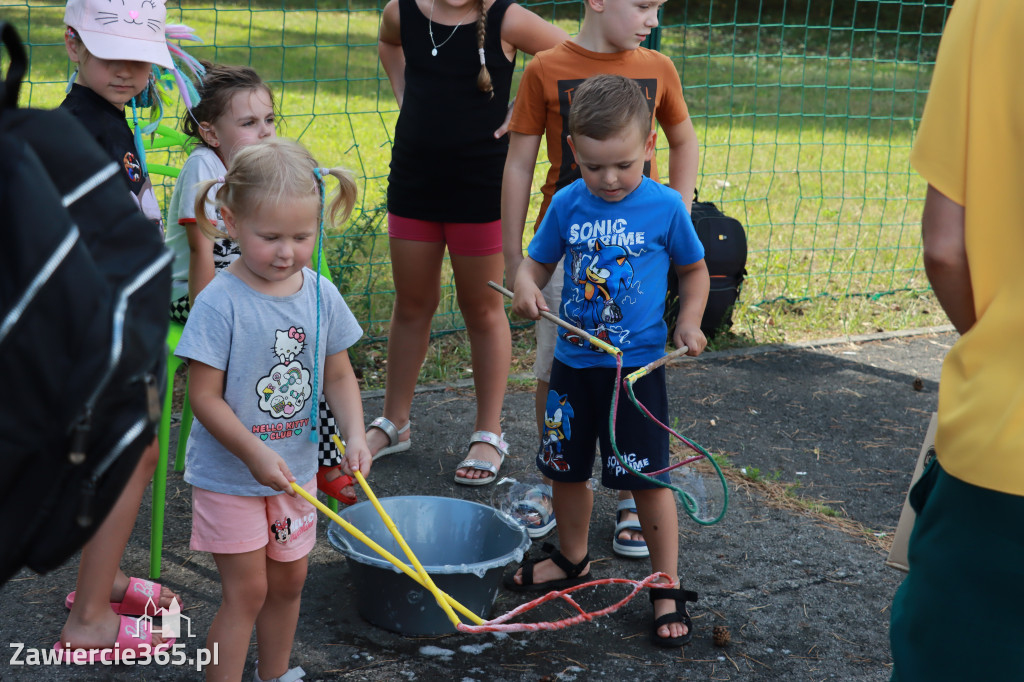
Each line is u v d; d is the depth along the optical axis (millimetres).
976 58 1604
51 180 1369
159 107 3100
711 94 13078
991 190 1612
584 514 3039
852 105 13000
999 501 1610
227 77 3041
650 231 2752
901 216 8203
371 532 3049
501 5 3469
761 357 5352
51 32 12383
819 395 4863
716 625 2914
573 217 2811
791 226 7672
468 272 3711
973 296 1685
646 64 3189
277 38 14680
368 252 6160
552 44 3506
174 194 3125
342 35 15578
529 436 4262
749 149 10305
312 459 2412
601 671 2660
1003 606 1648
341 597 2977
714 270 5316
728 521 3572
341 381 2447
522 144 3240
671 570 2852
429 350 5195
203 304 2209
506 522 3025
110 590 2600
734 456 4141
